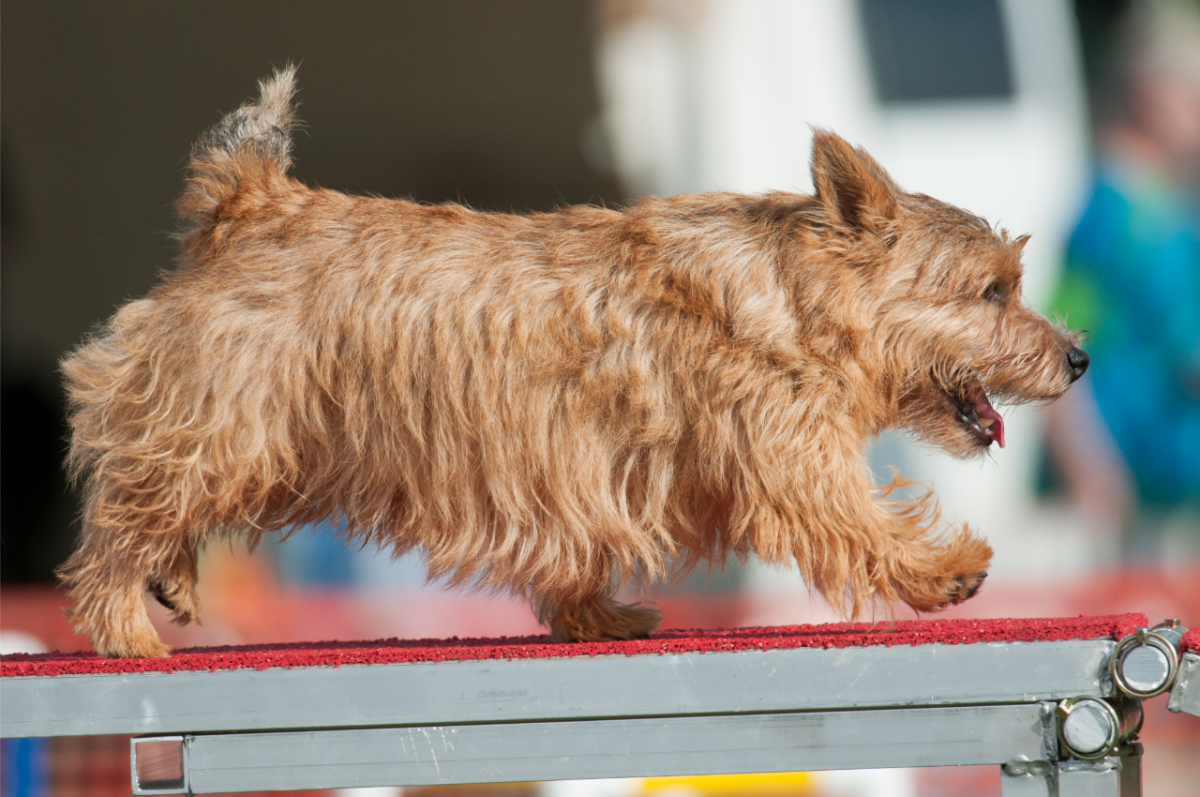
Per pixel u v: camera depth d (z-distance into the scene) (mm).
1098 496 17188
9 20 22031
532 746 5988
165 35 22891
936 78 20781
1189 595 15867
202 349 6637
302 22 23188
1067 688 5871
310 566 16531
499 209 24438
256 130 7484
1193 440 16359
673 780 9805
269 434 6645
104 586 6922
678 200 7172
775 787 9789
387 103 23922
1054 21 20188
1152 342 16422
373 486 6809
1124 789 6035
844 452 6719
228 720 5945
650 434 6559
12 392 21953
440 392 6633
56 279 23156
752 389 6562
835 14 21000
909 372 7230
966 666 5914
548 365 6598
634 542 6695
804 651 5961
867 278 7074
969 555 6805
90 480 7059
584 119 23344
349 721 5938
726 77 21625
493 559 6762
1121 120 18719
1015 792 5891
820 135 7160
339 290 6723
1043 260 18734
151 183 23484
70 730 5953
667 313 6684
